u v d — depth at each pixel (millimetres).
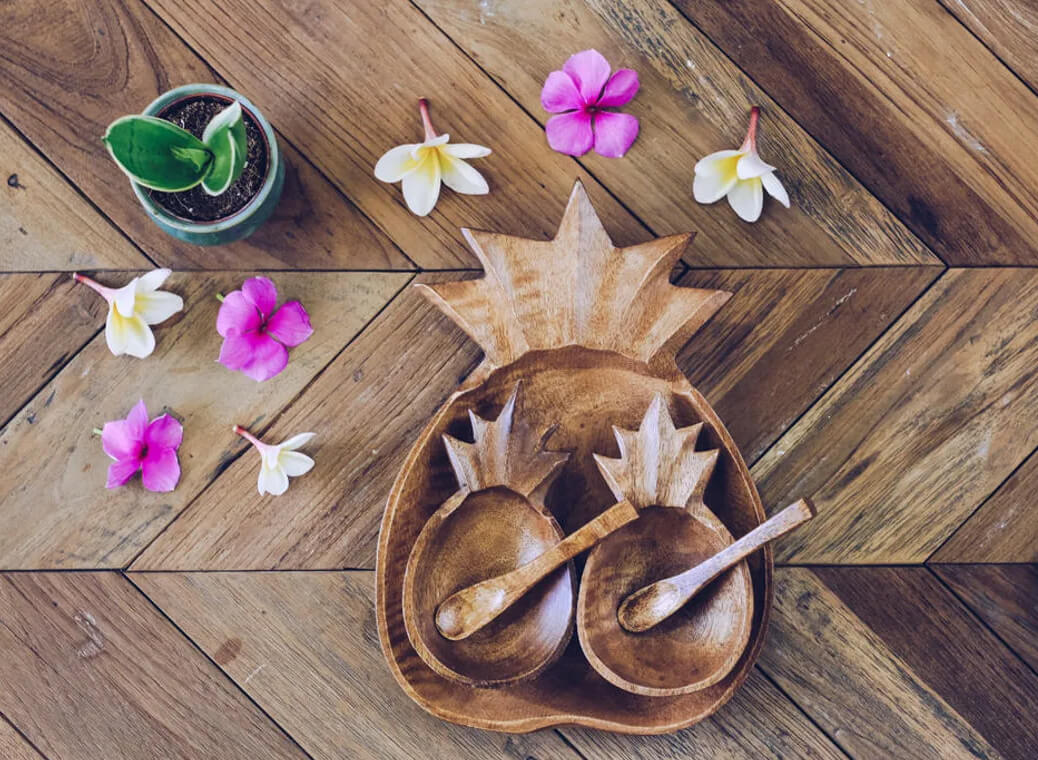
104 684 643
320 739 642
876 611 638
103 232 635
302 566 639
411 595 561
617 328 585
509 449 572
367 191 635
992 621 639
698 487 566
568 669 605
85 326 637
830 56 636
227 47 633
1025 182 635
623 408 604
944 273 636
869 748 639
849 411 637
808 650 639
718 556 552
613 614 582
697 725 640
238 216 589
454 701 585
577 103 615
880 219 637
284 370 636
